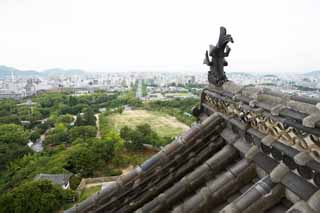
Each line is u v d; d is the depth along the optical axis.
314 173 3.31
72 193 43.84
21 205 37.69
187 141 6.94
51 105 168.50
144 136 78.50
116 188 6.77
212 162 6.14
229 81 7.00
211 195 5.18
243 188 5.05
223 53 7.33
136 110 159.00
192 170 6.78
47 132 107.31
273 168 4.32
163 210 6.01
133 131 79.50
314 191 3.36
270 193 4.02
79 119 111.31
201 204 5.18
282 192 3.99
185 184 6.12
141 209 6.13
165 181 6.76
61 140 89.50
